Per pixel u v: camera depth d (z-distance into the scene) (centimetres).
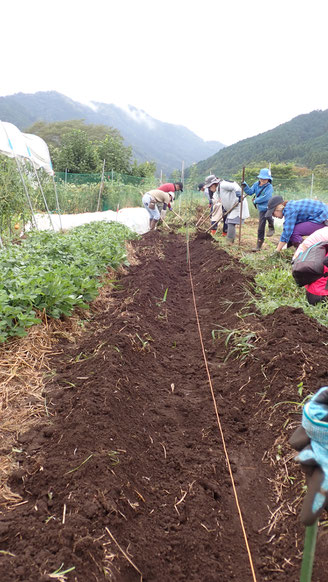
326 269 443
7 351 400
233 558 226
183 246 1225
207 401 369
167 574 214
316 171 3659
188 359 460
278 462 286
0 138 810
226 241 1085
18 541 209
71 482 246
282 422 313
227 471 287
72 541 207
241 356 431
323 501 129
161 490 269
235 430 331
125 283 725
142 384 385
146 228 1566
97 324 520
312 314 482
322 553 212
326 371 348
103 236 856
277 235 1316
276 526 242
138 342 453
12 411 328
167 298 677
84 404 318
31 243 724
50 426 306
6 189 903
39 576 188
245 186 988
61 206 1697
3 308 406
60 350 437
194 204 1906
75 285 557
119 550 212
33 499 241
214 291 681
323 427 132
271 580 210
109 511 229
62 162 2523
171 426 336
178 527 240
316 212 652
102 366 379
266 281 632
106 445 280
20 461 273
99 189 1950
